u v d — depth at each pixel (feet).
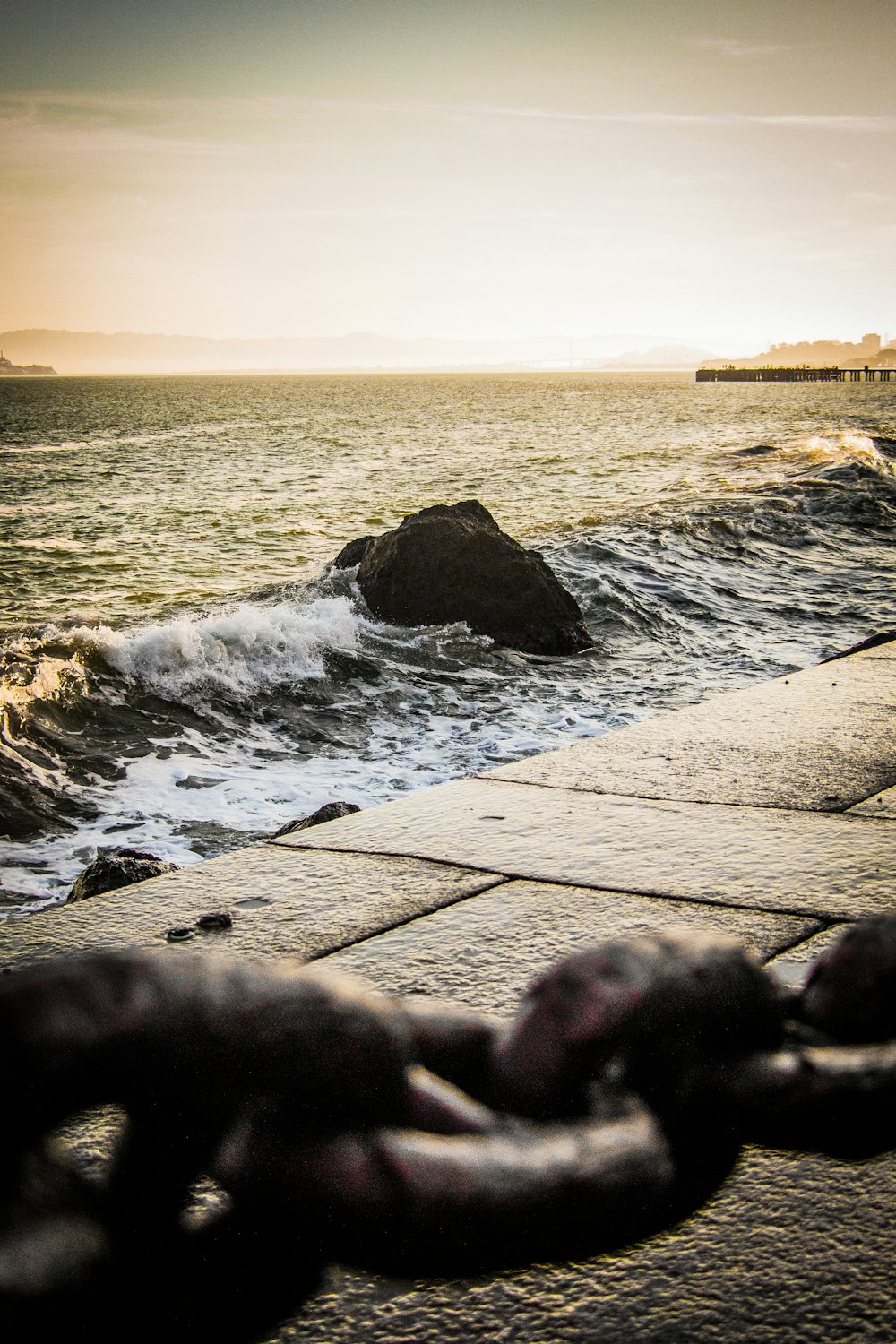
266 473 127.75
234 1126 4.23
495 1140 4.68
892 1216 5.23
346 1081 4.30
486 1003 7.61
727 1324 4.62
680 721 16.15
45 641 30.81
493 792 13.19
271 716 30.50
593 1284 4.79
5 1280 3.67
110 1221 4.08
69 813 23.39
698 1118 5.21
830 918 9.04
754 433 161.99
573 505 86.12
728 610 45.78
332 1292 4.67
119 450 170.81
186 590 58.49
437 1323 4.55
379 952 8.58
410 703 32.27
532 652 38.32
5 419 281.54
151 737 28.19
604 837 11.35
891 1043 5.55
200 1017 4.06
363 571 40.55
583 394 414.21
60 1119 3.81
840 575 53.21
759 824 11.62
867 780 13.16
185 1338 4.22
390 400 402.11
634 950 5.37
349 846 11.33
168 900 9.91
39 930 9.25
